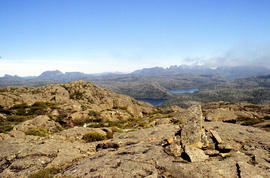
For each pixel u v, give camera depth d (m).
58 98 65.69
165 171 8.34
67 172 9.36
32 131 21.91
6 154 11.49
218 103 69.81
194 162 8.74
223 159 8.95
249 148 10.46
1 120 34.72
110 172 8.59
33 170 9.98
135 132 17.20
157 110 77.31
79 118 41.31
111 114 49.50
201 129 11.34
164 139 13.34
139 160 9.69
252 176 7.21
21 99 57.38
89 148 14.03
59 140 16.59
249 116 37.75
